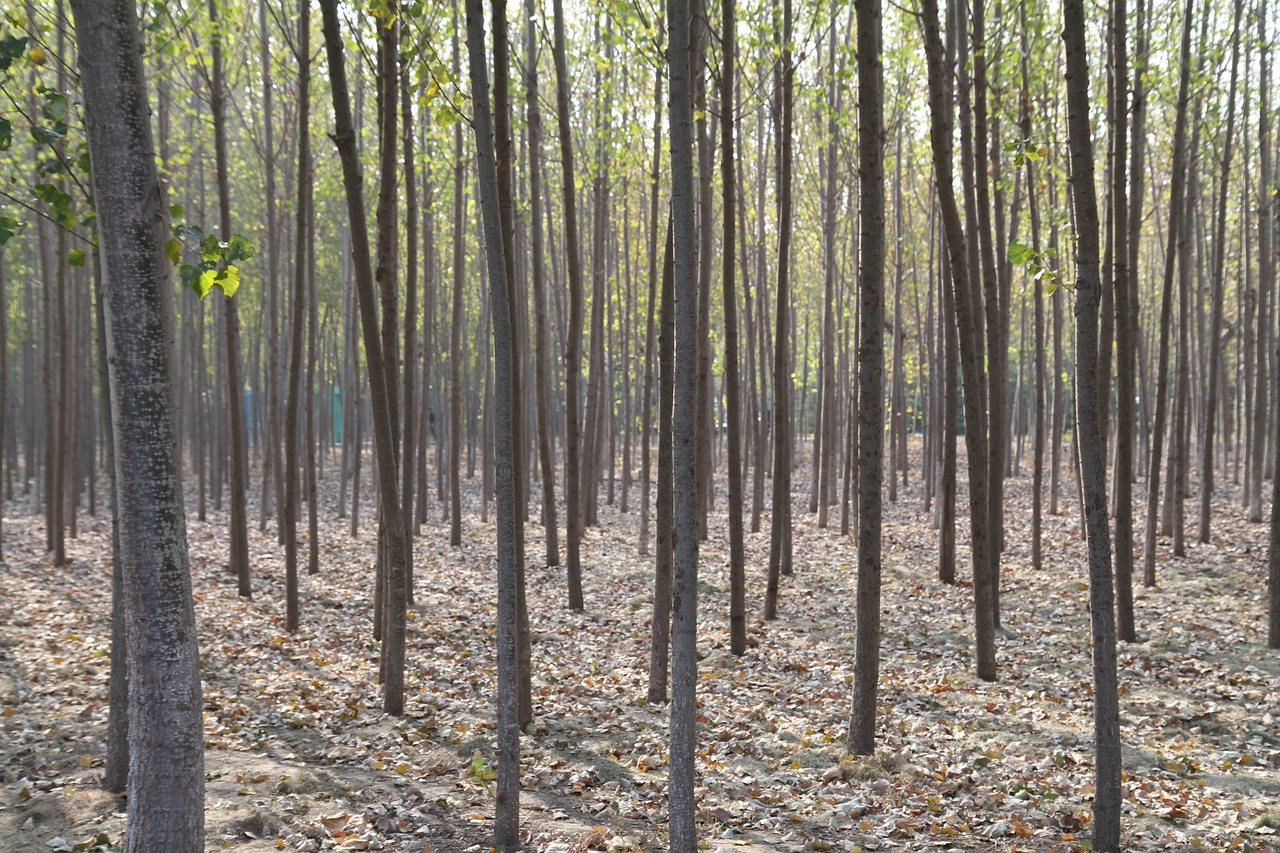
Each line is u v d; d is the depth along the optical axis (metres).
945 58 11.54
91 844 4.98
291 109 17.53
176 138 18.55
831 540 18.34
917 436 41.66
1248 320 17.86
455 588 14.26
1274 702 7.98
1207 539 15.40
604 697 8.83
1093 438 5.08
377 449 8.05
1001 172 13.90
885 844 5.35
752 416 28.17
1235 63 13.66
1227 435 23.06
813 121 19.00
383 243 9.43
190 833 3.44
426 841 5.32
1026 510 20.52
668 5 4.58
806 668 9.69
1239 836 5.41
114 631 5.73
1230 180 16.94
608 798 6.30
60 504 15.38
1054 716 7.91
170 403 3.44
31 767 6.37
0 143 4.24
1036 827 5.60
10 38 4.16
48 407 16.81
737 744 7.43
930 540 17.38
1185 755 6.87
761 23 10.15
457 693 8.92
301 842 5.14
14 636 10.16
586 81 18.50
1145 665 9.33
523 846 5.25
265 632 11.11
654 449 33.94
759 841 5.39
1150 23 12.44
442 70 5.66
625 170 16.39
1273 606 9.58
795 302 24.95
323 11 7.13
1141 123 12.49
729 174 9.45
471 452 31.31
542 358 15.18
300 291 11.35
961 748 7.16
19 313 25.47
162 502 3.40
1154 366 27.38
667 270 8.30
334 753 7.02
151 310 3.37
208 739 7.12
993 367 11.21
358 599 13.41
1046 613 11.71
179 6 10.50
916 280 24.20
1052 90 14.13
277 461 18.23
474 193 19.81
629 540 19.16
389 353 9.77
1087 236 5.06
